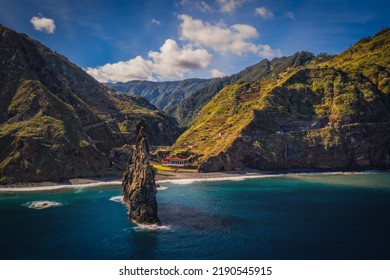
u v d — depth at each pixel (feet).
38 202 394.52
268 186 531.91
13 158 528.63
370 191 472.03
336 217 326.65
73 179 556.10
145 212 305.12
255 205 385.29
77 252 231.30
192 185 548.31
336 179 600.80
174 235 271.69
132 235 270.87
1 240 256.93
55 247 241.76
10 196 435.94
